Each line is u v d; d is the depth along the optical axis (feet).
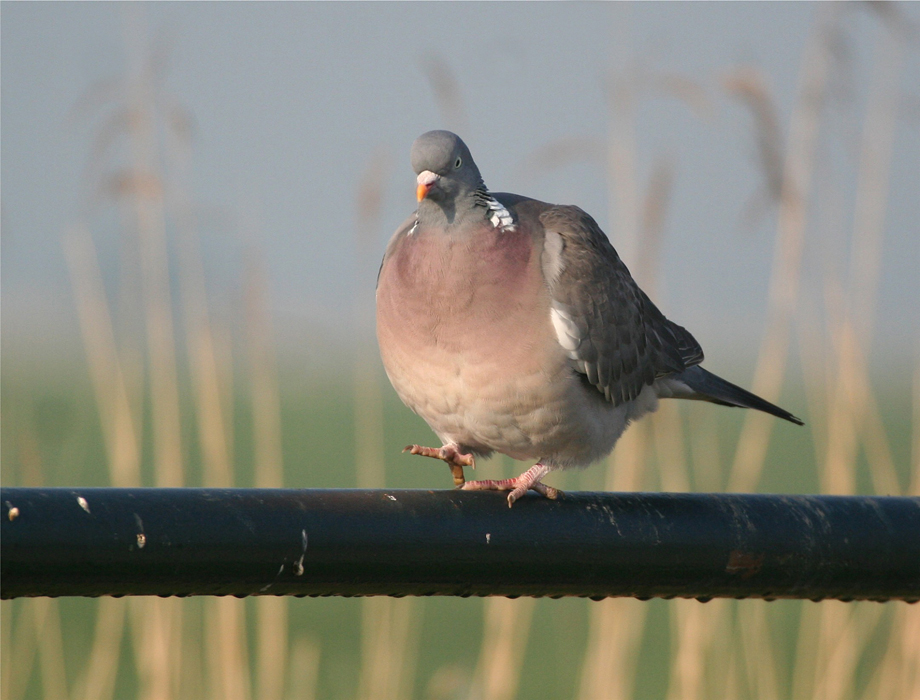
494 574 14.80
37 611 30.71
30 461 33.78
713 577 15.62
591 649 30.45
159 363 32.73
